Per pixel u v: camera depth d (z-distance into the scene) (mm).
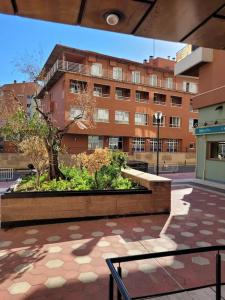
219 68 13461
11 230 5961
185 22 3221
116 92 31266
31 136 8086
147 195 7258
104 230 5988
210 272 4074
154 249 4961
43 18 3146
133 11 2965
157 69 33688
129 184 7848
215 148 14367
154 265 4285
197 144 15430
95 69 29266
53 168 8320
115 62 30484
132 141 32156
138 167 17172
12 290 3562
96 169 8445
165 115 34312
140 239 5465
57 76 27562
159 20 3162
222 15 3043
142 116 32500
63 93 26547
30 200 6320
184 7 2893
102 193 6859
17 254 4684
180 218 6992
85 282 3770
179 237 5602
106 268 4191
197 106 15094
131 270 4113
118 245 5137
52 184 7516
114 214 6980
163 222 6633
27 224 6293
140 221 6699
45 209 6434
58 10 2951
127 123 31266
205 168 14688
